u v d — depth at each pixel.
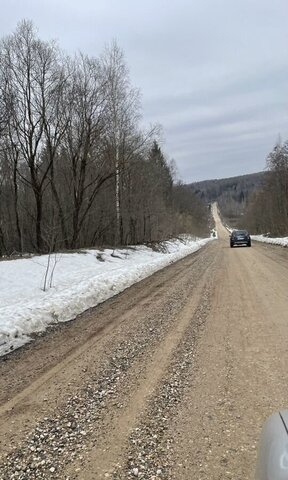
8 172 30.50
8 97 22.89
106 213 29.59
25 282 13.33
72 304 10.22
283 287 12.14
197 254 31.02
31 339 7.61
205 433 3.73
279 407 4.18
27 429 3.98
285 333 7.01
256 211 87.44
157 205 36.41
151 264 20.64
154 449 3.50
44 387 5.11
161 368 5.57
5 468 3.31
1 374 5.73
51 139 24.86
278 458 1.72
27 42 23.00
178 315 8.95
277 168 55.78
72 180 27.42
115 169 25.52
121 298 11.88
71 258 19.20
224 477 3.03
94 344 7.00
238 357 5.86
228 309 9.28
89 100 24.44
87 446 3.60
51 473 3.21
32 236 31.58
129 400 4.56
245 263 20.61
